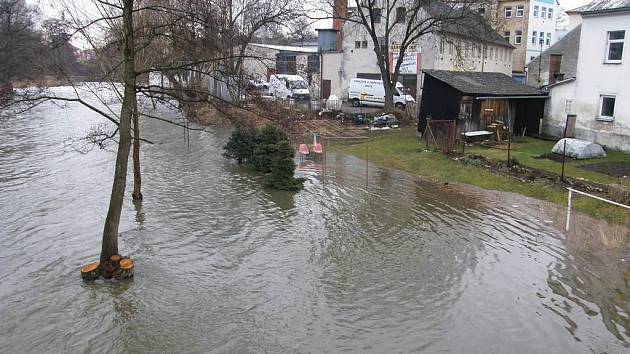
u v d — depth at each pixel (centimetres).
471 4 3975
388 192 2077
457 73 3091
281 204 1912
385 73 3825
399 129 3578
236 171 2453
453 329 1065
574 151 2400
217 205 1897
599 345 1002
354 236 1585
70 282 1269
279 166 2102
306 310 1141
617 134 2550
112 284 1259
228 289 1239
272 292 1224
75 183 2191
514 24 6675
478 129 2962
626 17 2447
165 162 2639
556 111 2933
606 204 1759
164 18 1758
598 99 2620
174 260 1405
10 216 1747
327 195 2036
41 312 1126
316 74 5462
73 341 1020
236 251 1468
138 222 1697
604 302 1168
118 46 1590
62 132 3578
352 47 5100
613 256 1414
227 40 1479
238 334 1045
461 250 1471
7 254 1433
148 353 980
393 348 998
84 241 1535
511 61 6325
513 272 1327
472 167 2347
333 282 1277
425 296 1205
